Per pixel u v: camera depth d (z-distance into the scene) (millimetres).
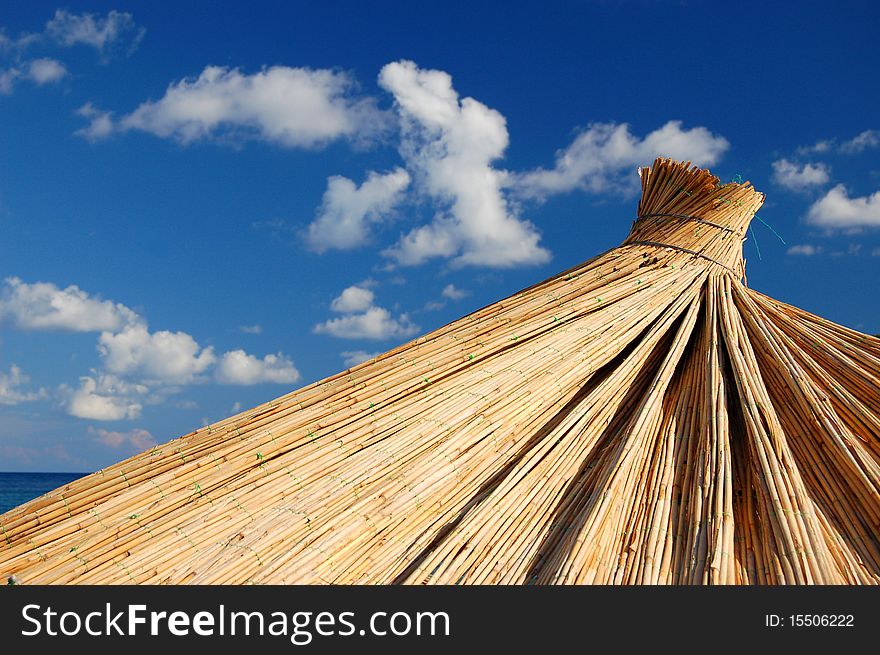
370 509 3859
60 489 3832
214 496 3832
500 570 3762
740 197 5973
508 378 4602
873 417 4500
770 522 3807
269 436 4094
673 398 4898
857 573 3658
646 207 6285
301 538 3641
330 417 4250
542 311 5105
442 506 4039
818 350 5035
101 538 3525
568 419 4578
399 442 4180
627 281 5398
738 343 4992
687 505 4062
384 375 4527
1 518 3707
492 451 4348
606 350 4938
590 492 4270
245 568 3436
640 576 3662
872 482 4051
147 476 3900
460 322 5180
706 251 5715
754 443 4227
